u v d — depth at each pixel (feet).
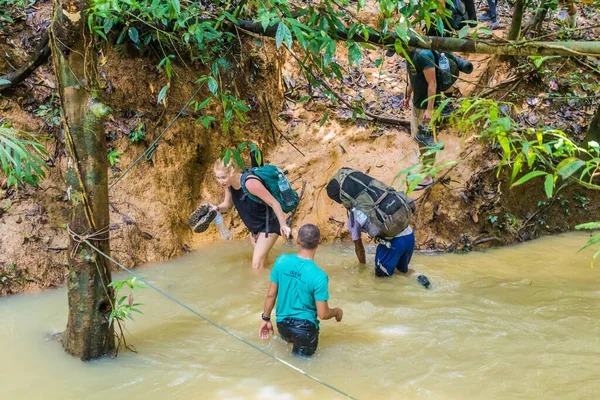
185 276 17.79
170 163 20.30
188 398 11.46
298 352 13.08
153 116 20.10
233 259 19.20
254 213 17.43
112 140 19.22
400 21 12.14
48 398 11.40
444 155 21.36
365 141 22.56
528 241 21.35
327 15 13.69
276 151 22.76
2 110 18.06
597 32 25.16
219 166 16.84
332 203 21.74
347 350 13.43
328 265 19.02
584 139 21.52
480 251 20.48
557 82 23.70
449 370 12.56
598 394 11.59
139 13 17.51
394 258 17.58
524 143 7.34
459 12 19.24
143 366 12.60
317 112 23.50
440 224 20.76
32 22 19.62
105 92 19.25
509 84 23.11
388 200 17.02
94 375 12.21
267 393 11.65
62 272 16.97
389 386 11.93
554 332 14.30
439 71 19.27
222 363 12.82
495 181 21.09
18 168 12.74
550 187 6.79
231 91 21.63
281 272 13.19
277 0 12.60
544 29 25.29
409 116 23.17
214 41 20.31
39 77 19.01
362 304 15.84
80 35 11.47
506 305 15.92
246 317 15.15
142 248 18.70
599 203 22.35
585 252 20.20
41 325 14.37
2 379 11.97
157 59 20.35
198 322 14.83
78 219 12.13
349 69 24.93
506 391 11.75
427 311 15.53
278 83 23.72
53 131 18.43
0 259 16.26
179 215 20.30
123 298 12.31
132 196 19.25
